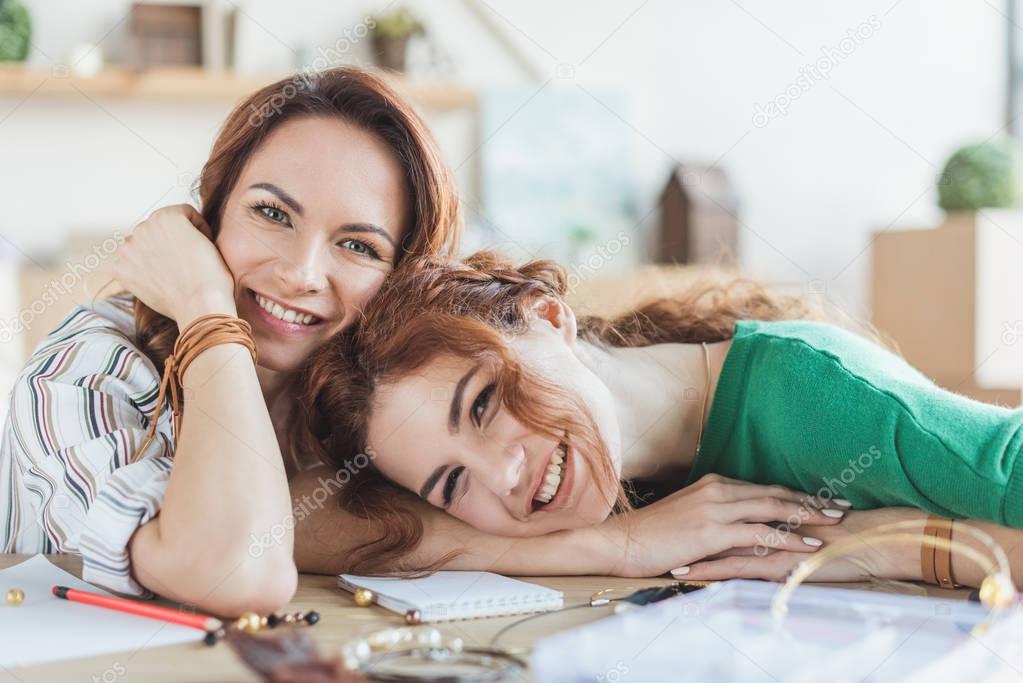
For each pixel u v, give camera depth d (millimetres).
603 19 3598
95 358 1127
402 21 3318
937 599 811
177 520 895
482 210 3482
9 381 2660
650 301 1460
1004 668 646
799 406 1084
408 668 687
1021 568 919
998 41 3783
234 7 3180
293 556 1036
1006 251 3000
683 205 3535
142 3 3105
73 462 1038
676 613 717
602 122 3604
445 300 1057
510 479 1003
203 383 984
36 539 1229
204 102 3164
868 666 606
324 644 774
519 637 788
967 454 945
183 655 739
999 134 3783
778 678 578
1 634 798
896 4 3857
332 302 1136
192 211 1170
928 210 3875
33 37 3053
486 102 3463
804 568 789
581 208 3572
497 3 3467
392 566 1072
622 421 1218
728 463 1222
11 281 2760
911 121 3883
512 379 997
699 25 3734
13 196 3014
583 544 1052
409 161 1147
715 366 1285
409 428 1020
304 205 1102
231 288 1096
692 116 3740
